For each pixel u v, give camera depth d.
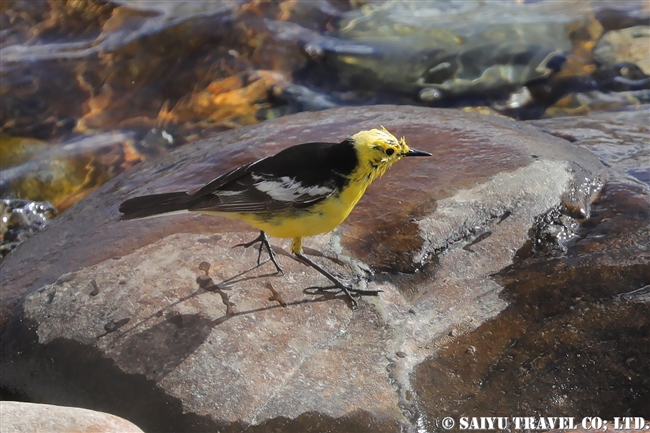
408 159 12.94
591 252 11.00
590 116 16.62
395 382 9.31
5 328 10.61
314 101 20.89
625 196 12.12
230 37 22.39
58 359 9.94
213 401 9.09
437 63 21.91
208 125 20.17
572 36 22.75
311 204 10.24
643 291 10.09
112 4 23.77
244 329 9.87
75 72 21.58
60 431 7.84
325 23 23.38
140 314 10.12
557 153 12.98
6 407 8.03
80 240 11.91
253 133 14.52
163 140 19.78
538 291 10.37
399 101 20.91
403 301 10.51
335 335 9.95
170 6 23.78
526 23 23.38
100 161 19.20
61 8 23.81
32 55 22.20
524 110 20.48
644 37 22.45
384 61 22.02
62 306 10.41
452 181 12.27
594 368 9.34
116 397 9.45
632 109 20.06
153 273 10.74
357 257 11.14
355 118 14.66
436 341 9.86
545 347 9.63
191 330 9.86
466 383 9.33
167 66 21.72
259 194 10.20
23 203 17.55
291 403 9.03
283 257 11.14
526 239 11.41
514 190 11.96
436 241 11.26
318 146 10.70
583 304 10.06
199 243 11.31
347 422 8.86
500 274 10.86
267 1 23.73
